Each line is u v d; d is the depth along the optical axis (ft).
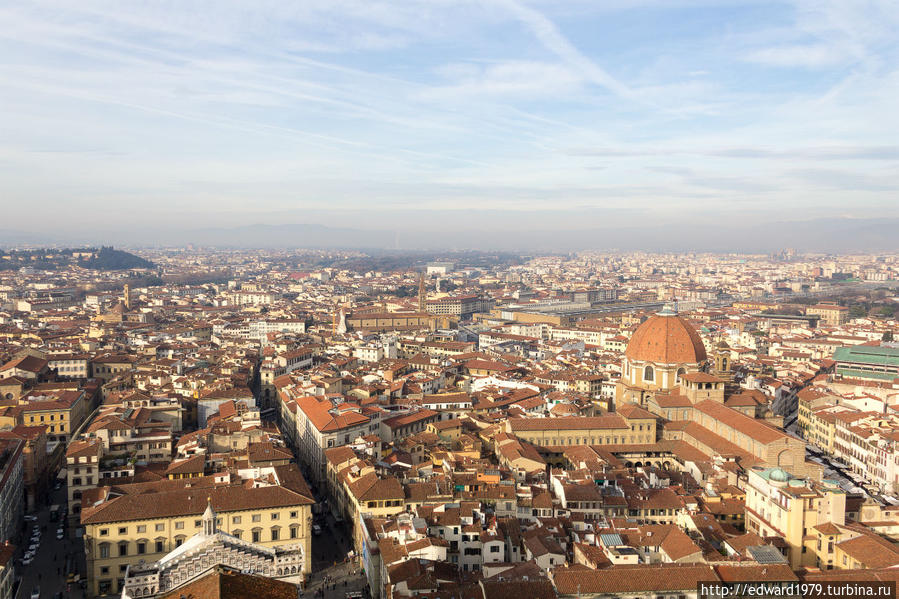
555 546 551.18
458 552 571.69
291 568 371.56
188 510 591.37
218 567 352.69
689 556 522.47
